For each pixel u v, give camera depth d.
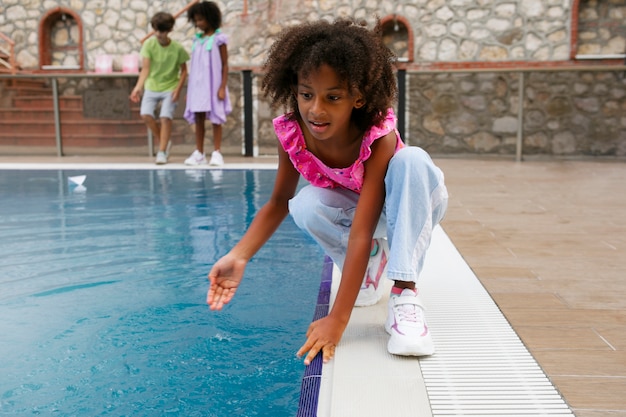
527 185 4.22
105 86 6.32
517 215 3.11
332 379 1.25
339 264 1.71
